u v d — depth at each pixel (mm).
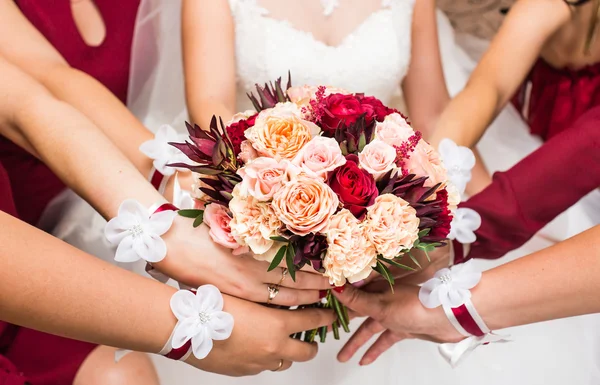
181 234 1117
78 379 1323
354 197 895
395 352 1439
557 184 1349
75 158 1192
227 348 1091
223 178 961
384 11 1694
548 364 1409
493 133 2057
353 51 1639
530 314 1133
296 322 1170
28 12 1684
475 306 1144
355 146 943
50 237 983
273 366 1180
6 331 1353
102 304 969
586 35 1696
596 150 1312
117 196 1148
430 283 1153
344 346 1397
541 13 1695
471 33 2477
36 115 1251
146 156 1433
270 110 1012
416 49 1861
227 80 1633
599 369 1410
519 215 1367
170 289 1066
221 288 1126
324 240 916
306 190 873
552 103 1882
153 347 1035
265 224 916
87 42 1762
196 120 1569
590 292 1080
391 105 2146
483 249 1403
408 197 951
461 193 1316
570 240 1139
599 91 1750
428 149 1051
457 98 1672
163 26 1838
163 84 1900
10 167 1652
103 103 1505
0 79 1282
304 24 1660
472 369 1407
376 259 946
